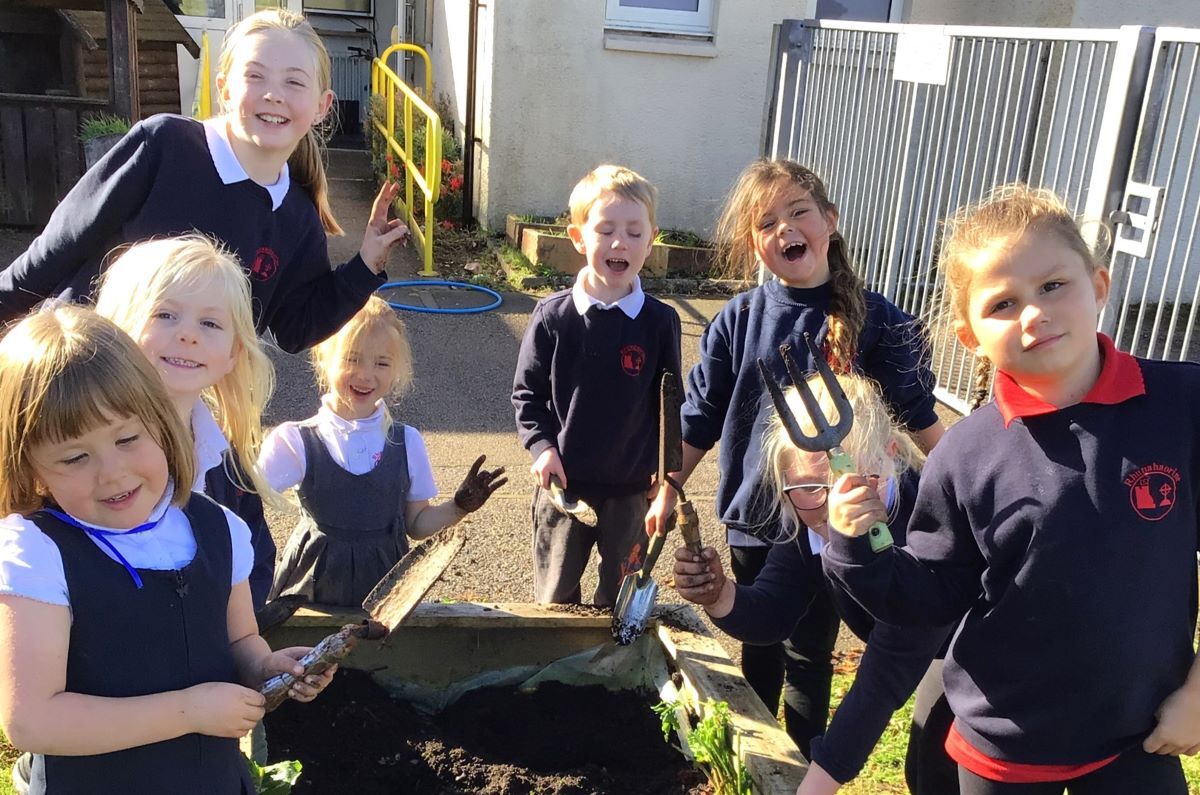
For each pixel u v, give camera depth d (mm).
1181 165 7875
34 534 1642
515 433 5562
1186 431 1849
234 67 2695
